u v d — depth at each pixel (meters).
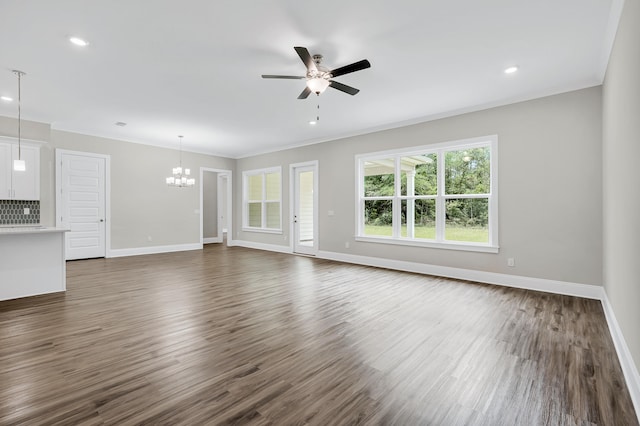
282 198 7.70
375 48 2.99
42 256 3.80
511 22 2.57
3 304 3.43
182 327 2.79
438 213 5.09
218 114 5.07
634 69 1.99
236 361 2.19
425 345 2.47
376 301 3.61
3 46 2.94
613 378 2.01
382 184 5.86
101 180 6.48
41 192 5.42
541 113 4.08
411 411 1.67
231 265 5.85
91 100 4.42
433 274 5.08
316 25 2.62
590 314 3.18
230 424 1.55
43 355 2.25
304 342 2.51
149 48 2.99
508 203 4.35
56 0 2.28
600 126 3.68
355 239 6.15
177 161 7.70
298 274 5.07
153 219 7.27
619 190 2.58
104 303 3.48
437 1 2.31
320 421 1.58
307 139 6.89
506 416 1.64
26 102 4.51
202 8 2.38
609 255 3.14
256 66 3.37
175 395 1.79
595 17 2.50
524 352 2.36
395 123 5.51
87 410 1.64
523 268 4.23
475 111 4.65
